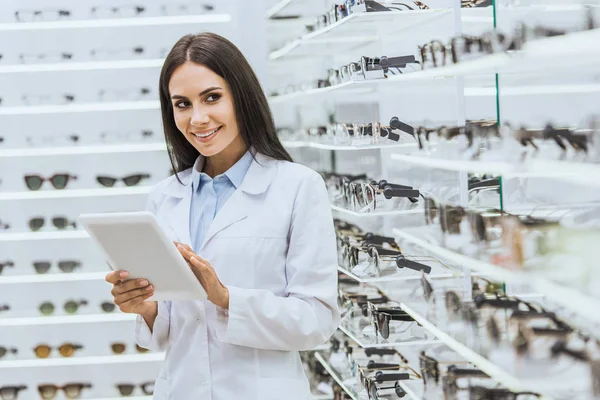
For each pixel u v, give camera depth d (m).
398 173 3.95
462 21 3.27
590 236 1.72
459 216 2.45
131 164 5.89
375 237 3.91
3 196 5.80
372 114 4.26
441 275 3.12
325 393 4.78
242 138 2.56
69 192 5.79
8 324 5.81
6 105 5.87
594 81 2.33
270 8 6.02
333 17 3.94
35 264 5.76
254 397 2.40
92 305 5.83
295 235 2.46
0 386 5.79
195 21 5.89
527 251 1.90
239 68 2.48
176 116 2.48
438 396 2.74
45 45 5.90
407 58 3.62
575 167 1.71
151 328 2.61
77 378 5.84
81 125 5.89
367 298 3.96
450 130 2.68
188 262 2.31
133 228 2.16
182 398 2.47
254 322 2.34
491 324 2.08
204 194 2.60
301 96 5.27
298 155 5.82
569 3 2.02
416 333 3.55
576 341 1.77
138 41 5.93
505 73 2.50
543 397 1.78
